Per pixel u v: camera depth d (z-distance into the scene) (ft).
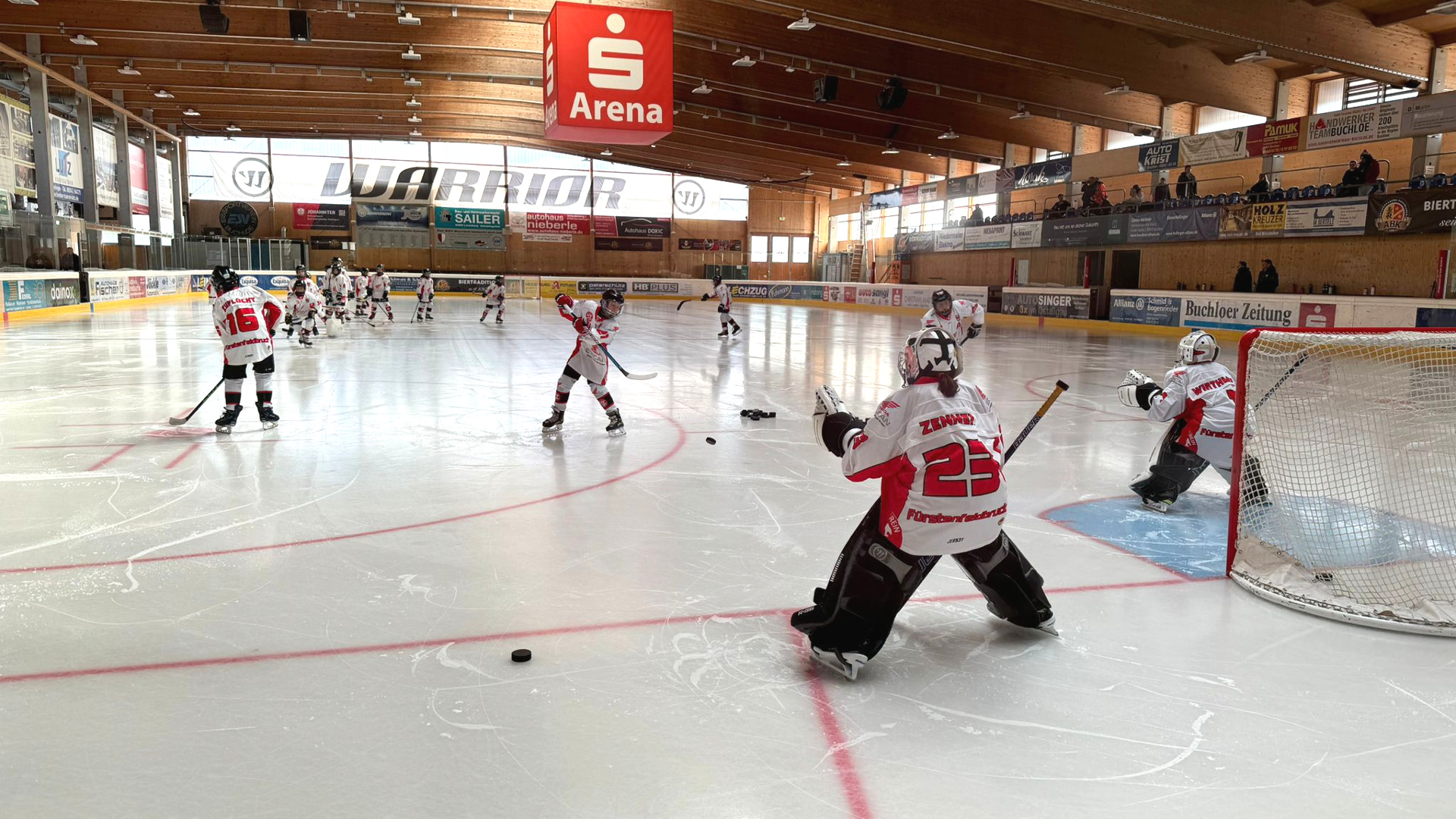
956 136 86.99
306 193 124.36
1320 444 21.06
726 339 61.26
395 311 92.48
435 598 12.07
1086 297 81.56
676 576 13.09
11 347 45.85
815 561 13.88
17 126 71.26
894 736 8.63
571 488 18.42
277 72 80.89
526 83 85.05
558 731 8.57
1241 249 73.26
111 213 92.99
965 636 11.14
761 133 103.55
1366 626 11.50
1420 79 58.95
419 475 19.34
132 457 20.76
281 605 11.71
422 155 126.93
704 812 7.28
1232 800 7.60
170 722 8.63
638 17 38.40
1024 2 58.59
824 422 10.44
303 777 7.68
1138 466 21.20
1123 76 62.80
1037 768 8.07
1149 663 10.38
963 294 98.53
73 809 7.17
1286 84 69.26
